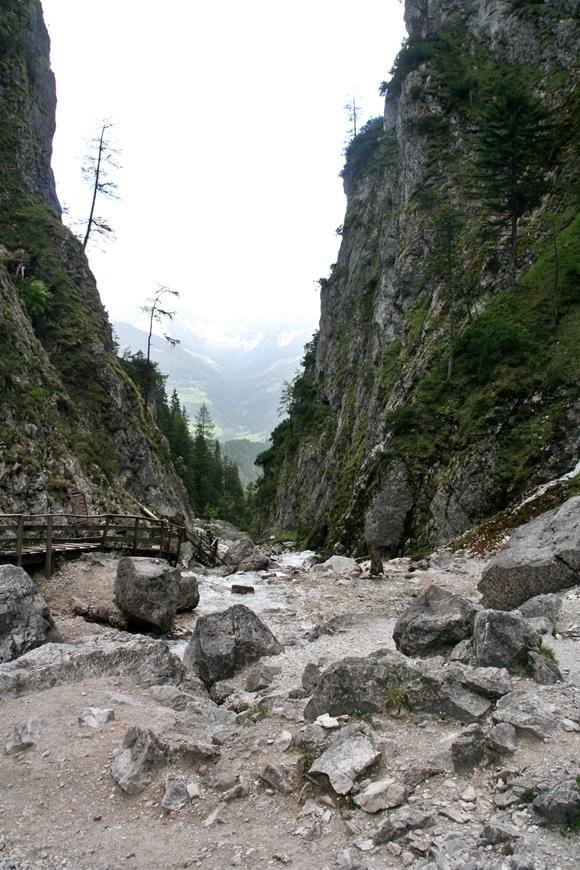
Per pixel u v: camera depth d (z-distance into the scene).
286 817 6.26
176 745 7.55
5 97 57.56
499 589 15.98
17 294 42.75
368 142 99.88
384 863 5.38
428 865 5.19
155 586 17.03
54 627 13.68
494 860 5.21
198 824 6.31
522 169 45.31
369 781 6.46
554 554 15.30
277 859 5.62
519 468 32.28
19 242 49.50
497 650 9.09
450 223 49.03
